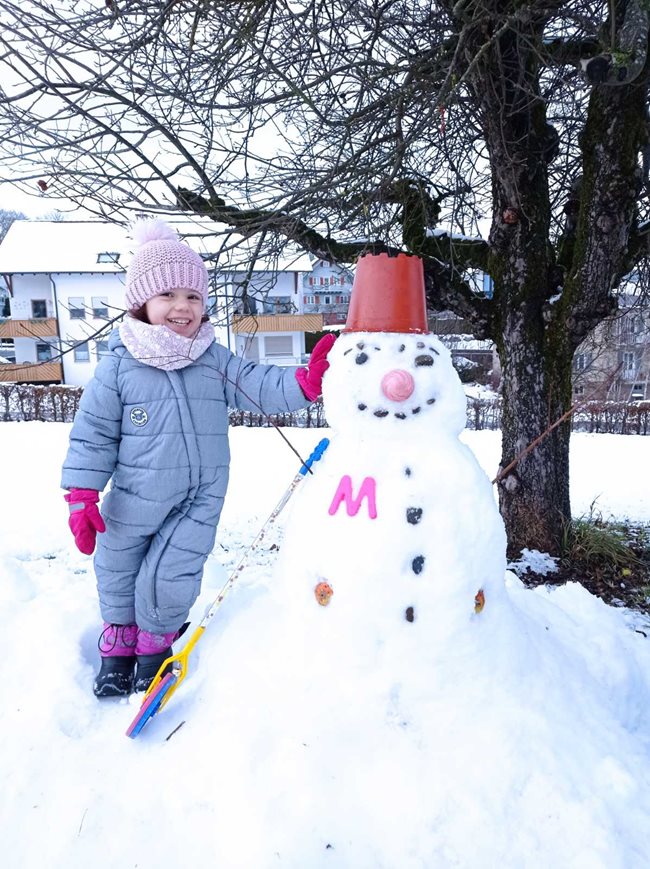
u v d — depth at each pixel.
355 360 1.78
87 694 2.02
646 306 5.70
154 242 2.09
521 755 1.62
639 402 13.65
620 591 3.95
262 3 2.97
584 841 1.47
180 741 1.73
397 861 1.42
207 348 2.19
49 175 3.12
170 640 2.14
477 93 3.55
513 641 1.85
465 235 4.55
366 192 3.74
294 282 19.56
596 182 3.66
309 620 1.78
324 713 1.67
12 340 23.47
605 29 2.91
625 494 7.03
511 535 4.40
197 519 2.09
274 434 10.88
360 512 1.71
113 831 1.51
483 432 11.79
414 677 1.69
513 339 4.20
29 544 4.92
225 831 1.46
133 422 2.03
